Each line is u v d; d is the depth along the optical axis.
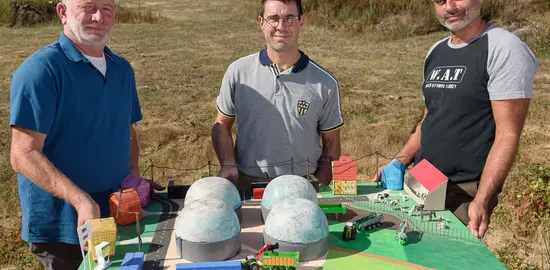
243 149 3.50
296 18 3.20
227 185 2.59
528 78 2.73
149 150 7.18
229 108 3.53
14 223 5.16
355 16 18.11
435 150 3.12
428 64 3.28
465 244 2.36
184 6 27.05
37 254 2.83
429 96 3.19
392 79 11.50
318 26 18.55
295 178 2.62
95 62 2.81
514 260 4.35
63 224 2.72
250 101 3.40
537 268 4.25
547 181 5.56
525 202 5.22
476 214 2.72
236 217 2.30
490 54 2.83
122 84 2.99
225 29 19.23
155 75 11.91
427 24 17.25
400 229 2.44
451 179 3.09
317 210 2.28
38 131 2.54
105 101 2.82
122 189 2.81
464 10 2.88
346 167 2.97
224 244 2.20
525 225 4.97
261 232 2.50
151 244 2.37
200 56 14.16
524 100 2.74
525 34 14.62
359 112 8.95
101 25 2.71
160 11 24.86
